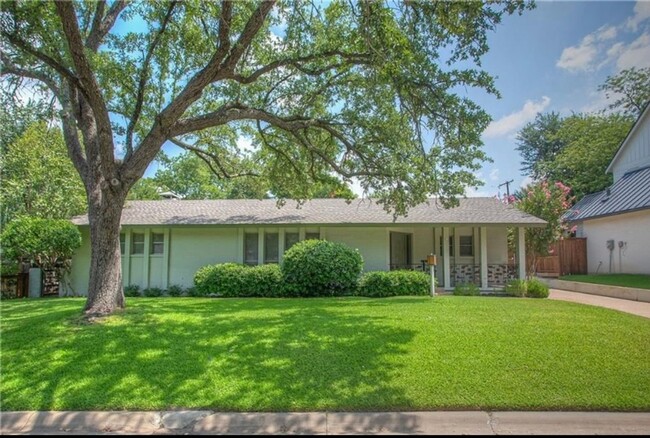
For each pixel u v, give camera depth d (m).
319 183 11.97
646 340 5.69
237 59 7.36
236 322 7.07
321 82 9.64
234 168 12.67
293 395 4.01
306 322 7.05
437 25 6.44
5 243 12.31
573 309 8.52
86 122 8.15
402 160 9.09
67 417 3.73
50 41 6.79
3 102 8.80
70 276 14.09
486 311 8.22
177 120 7.75
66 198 15.71
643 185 15.47
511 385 4.14
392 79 7.21
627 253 15.52
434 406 3.78
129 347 5.47
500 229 15.21
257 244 14.38
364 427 3.54
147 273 14.23
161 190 30.91
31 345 5.54
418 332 6.18
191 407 3.84
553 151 36.53
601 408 3.71
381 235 14.10
